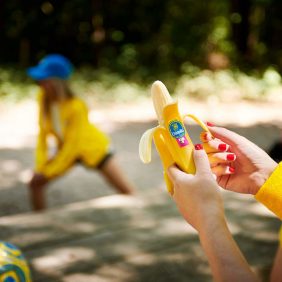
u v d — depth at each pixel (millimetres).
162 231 2875
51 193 6340
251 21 18000
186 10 17656
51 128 4367
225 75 15453
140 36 18016
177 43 17297
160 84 1226
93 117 11250
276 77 15453
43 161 4414
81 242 2701
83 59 17516
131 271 2350
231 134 1338
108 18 17703
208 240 1102
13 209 5680
